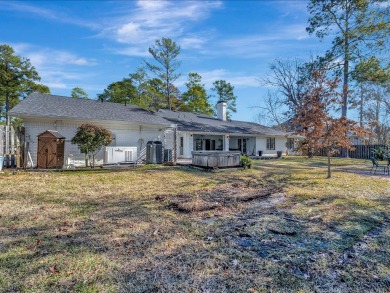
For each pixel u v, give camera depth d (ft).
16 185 21.65
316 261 9.23
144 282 7.70
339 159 63.05
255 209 16.37
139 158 44.88
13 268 8.35
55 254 9.41
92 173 29.35
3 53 78.18
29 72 82.94
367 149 68.69
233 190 22.52
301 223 13.52
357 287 7.59
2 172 27.12
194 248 10.20
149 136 47.60
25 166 31.99
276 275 8.22
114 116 43.04
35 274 8.00
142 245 10.39
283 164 47.50
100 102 49.60
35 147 35.86
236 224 13.28
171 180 26.94
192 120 67.72
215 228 12.61
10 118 81.51
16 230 11.85
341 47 65.46
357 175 32.86
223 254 9.69
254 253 9.83
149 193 20.58
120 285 7.50
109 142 36.81
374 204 17.81
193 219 14.03
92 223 13.02
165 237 11.30
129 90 101.96
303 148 33.14
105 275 8.03
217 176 30.22
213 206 16.81
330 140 30.76
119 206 16.51
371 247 10.54
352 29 64.18
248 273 8.32
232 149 74.95
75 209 15.58
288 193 21.33
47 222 13.04
